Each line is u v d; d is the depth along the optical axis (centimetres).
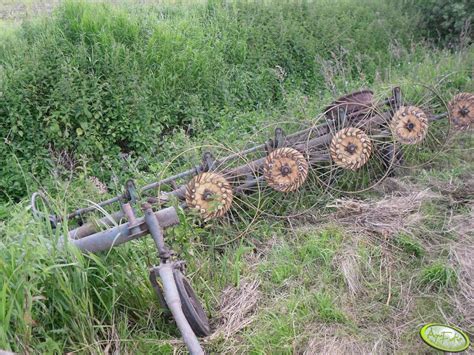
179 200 450
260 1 873
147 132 612
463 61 784
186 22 755
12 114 557
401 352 324
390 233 434
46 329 304
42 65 595
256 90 747
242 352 322
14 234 312
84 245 325
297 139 498
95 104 587
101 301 321
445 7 962
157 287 326
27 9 820
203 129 660
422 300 371
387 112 528
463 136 615
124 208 332
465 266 395
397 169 539
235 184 467
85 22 663
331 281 386
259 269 399
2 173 551
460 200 491
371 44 909
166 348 321
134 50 670
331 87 721
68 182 505
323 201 491
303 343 330
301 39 831
